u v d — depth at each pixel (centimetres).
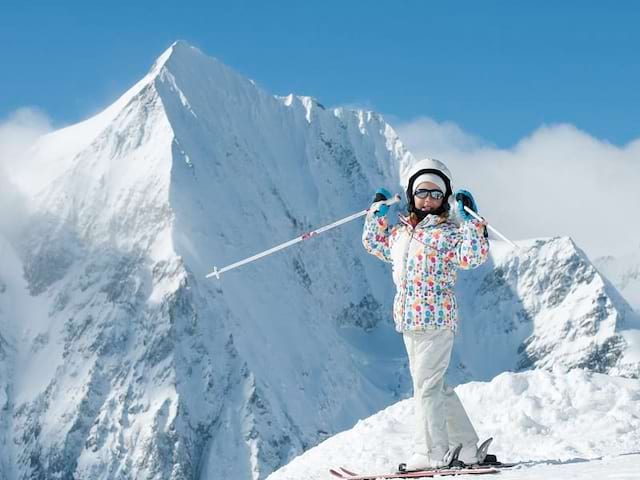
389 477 755
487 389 1254
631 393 1180
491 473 718
